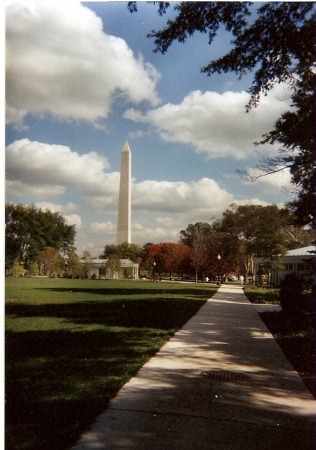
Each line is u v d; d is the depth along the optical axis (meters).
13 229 69.00
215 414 4.87
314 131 10.20
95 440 4.16
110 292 27.98
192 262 58.09
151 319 13.36
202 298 23.30
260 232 33.94
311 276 13.82
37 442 4.10
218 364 7.31
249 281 53.88
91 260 70.62
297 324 11.95
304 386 6.02
